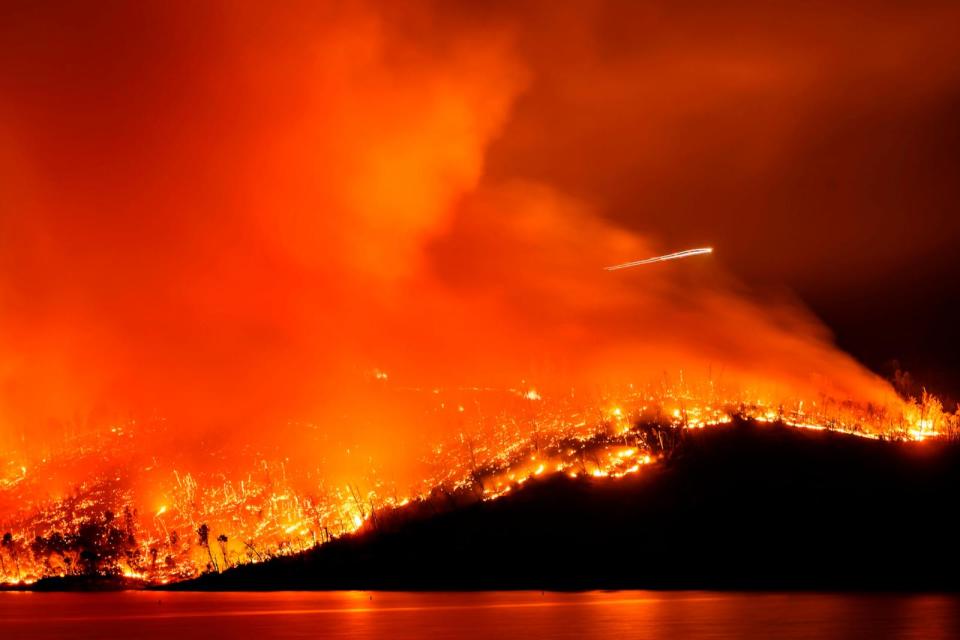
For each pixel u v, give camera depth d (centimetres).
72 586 18388
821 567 15325
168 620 10344
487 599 12788
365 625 9125
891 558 15450
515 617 9656
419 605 11794
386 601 12838
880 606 10238
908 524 16525
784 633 7612
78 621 10469
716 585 14588
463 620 9438
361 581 16912
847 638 7206
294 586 16950
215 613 11212
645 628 8238
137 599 14838
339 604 12375
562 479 19500
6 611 12256
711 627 8188
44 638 8619
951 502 17112
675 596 12544
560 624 8775
